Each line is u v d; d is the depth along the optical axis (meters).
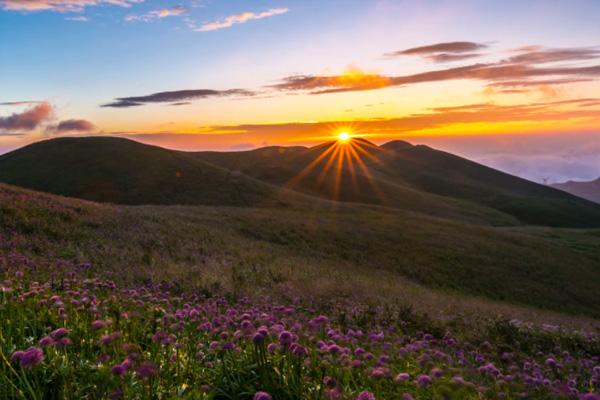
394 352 5.75
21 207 23.06
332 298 15.43
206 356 4.54
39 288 6.43
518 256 47.59
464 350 8.46
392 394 3.83
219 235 32.00
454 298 26.22
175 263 19.44
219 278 15.82
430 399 3.75
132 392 3.42
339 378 3.96
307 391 3.75
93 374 3.63
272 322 6.10
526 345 10.45
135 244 22.03
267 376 3.83
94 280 8.45
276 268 22.66
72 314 5.16
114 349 4.06
